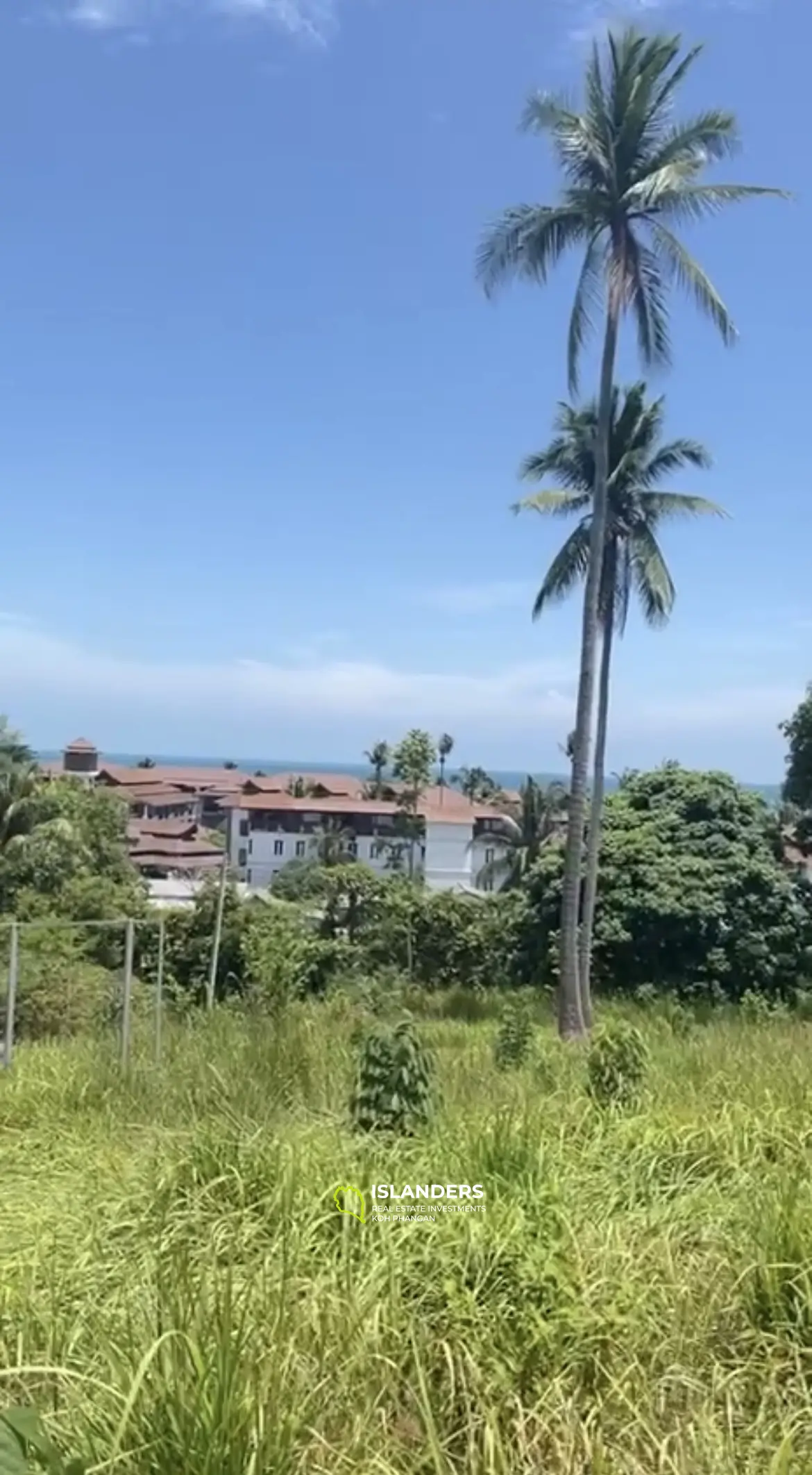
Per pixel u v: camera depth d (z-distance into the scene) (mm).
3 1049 11203
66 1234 4785
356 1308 3656
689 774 29516
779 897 27531
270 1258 4020
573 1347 3592
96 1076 8656
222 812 78500
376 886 33312
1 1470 2514
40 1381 3400
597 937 27125
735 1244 4285
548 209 18891
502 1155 5004
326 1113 6906
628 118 18484
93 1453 2863
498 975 30250
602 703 24812
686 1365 3611
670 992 26062
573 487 24641
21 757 36125
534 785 48062
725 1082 7566
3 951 17969
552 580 24547
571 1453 3143
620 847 27734
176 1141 5828
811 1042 10750
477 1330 3646
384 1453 3139
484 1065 10672
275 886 44250
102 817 35781
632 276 18750
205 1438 2812
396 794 75062
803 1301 3834
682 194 18203
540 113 18609
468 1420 3281
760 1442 3191
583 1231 4406
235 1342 3139
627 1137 5883
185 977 25344
